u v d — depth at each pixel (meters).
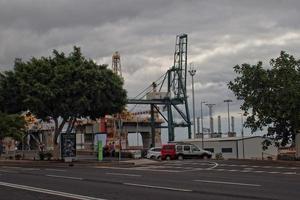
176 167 35.53
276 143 43.34
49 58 43.19
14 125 67.81
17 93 43.50
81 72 41.78
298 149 45.84
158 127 108.06
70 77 41.72
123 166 38.53
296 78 39.59
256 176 25.12
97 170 32.59
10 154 68.00
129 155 65.00
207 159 51.19
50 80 41.75
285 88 39.16
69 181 23.19
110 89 43.84
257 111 41.41
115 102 44.97
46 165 40.97
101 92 42.91
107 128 100.12
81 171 31.47
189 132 104.94
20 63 43.31
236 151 74.12
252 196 16.02
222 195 16.41
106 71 43.62
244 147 74.12
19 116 68.31
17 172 31.16
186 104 109.38
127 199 15.65
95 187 19.89
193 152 55.91
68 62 42.41
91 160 47.19
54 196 16.77
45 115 44.78
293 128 41.00
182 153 55.25
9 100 44.19
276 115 40.28
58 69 41.56
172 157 54.75
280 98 39.56
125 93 45.41
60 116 44.81
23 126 69.69
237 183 21.00
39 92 40.88
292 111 39.25
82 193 17.61
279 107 39.69
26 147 89.69
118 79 44.53
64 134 43.69
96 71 42.50
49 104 42.56
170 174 27.64
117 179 24.08
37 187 20.28
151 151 59.00
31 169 35.28
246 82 41.47
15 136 68.56
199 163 40.62
